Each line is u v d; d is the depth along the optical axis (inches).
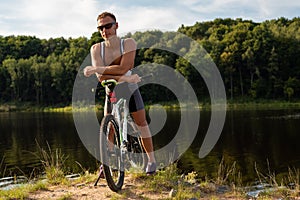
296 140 944.9
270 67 2827.3
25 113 2632.9
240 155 767.1
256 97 2733.8
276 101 2647.6
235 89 2787.9
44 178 252.2
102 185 215.8
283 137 1003.3
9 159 785.6
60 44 4515.3
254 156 756.0
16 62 3508.9
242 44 2834.6
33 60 3521.2
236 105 2522.1
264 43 2859.3
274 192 231.0
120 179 203.5
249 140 973.2
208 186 221.5
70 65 3223.4
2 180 475.8
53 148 927.7
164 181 219.3
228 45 2854.3
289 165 659.4
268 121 1400.1
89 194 199.9
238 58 2800.2
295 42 3034.0
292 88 2696.9
